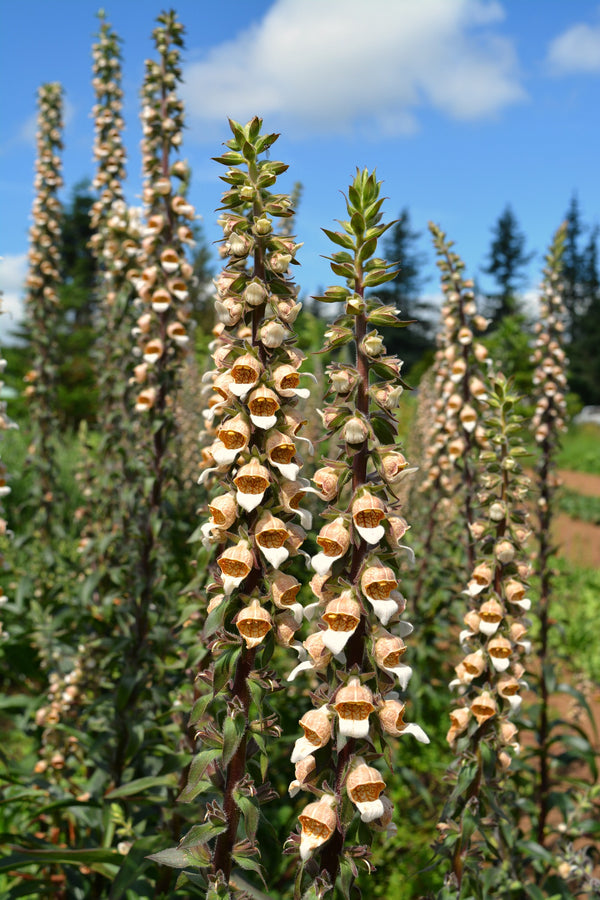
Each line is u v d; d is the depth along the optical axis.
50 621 5.14
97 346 7.11
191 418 6.98
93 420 19.55
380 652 1.89
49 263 7.51
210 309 17.80
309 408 7.16
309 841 1.88
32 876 3.67
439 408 5.60
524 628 3.02
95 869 3.33
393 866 4.43
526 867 4.39
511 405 3.21
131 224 6.20
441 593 5.71
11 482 9.27
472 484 4.84
